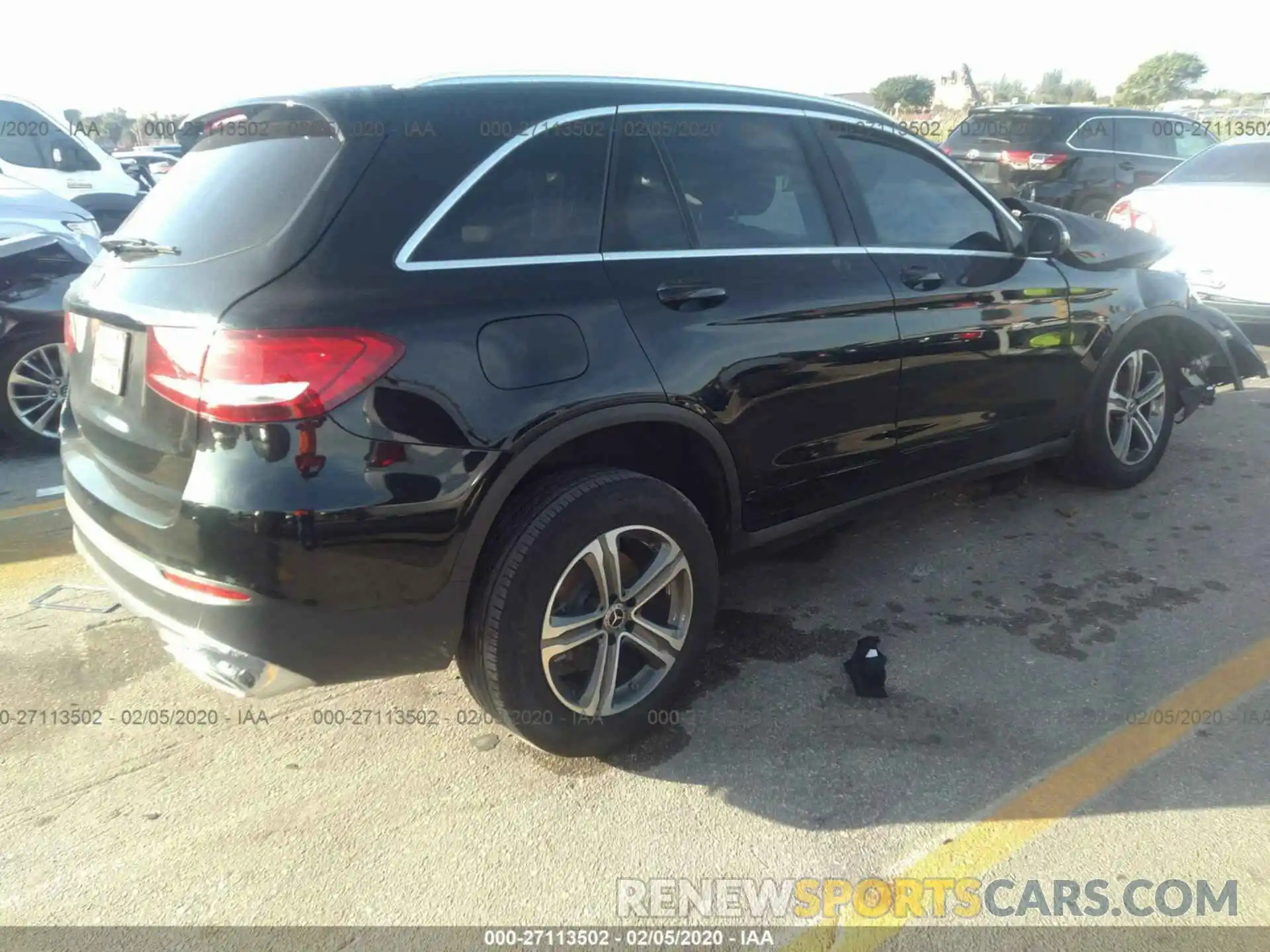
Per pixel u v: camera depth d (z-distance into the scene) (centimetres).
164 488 243
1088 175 1153
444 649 258
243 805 274
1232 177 719
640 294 285
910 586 397
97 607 380
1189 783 276
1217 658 340
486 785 282
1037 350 411
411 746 300
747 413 308
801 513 344
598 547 272
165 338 240
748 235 321
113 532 260
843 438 344
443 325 245
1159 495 485
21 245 558
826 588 397
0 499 501
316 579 232
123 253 282
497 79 286
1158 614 371
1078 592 389
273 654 236
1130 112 1198
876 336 343
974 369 385
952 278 373
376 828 265
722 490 314
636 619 288
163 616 244
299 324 228
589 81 301
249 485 226
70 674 336
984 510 472
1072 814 265
